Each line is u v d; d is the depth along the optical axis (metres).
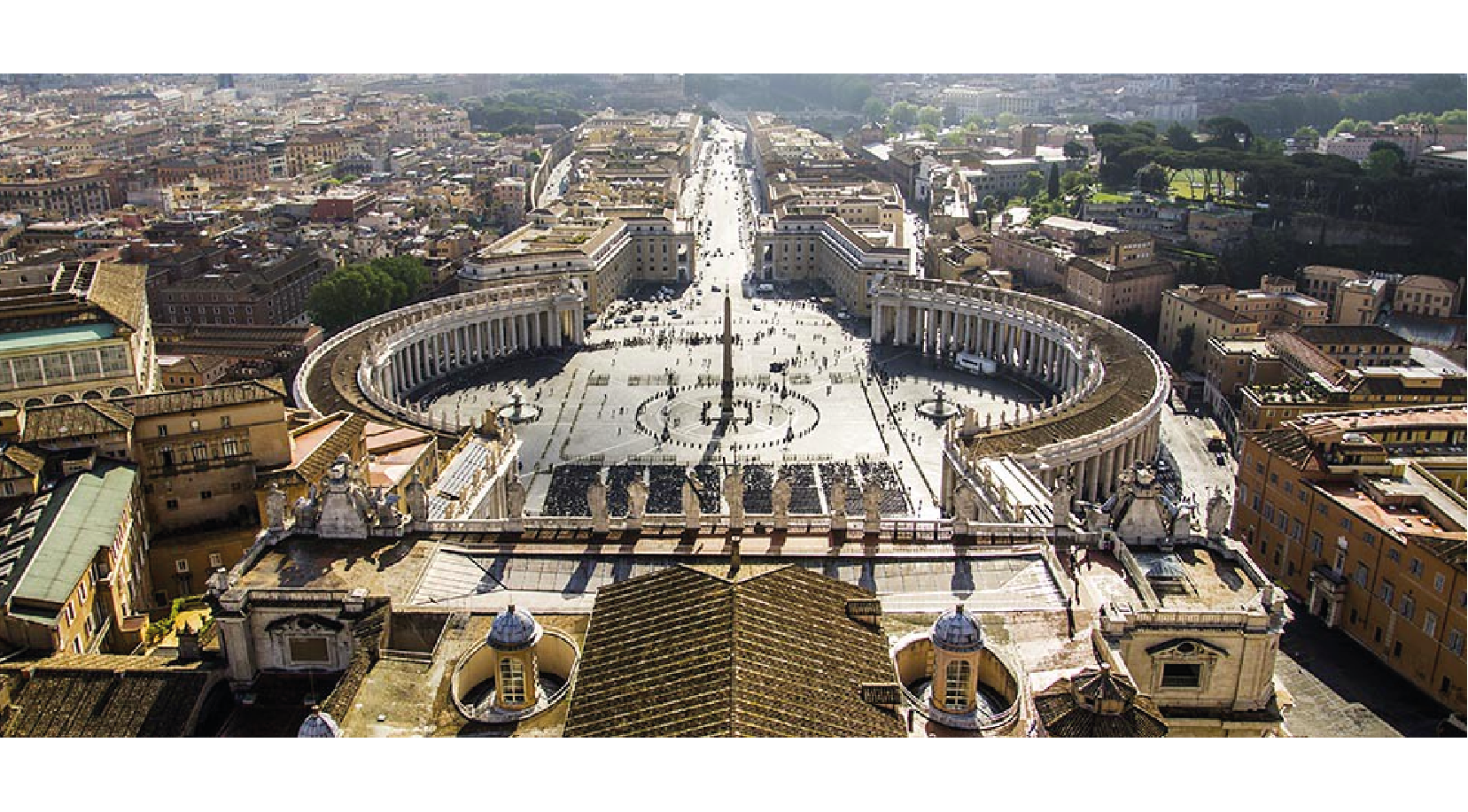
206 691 93.50
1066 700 77.25
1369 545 134.75
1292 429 155.62
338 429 159.25
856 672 78.25
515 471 170.12
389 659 88.06
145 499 142.38
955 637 76.38
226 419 144.12
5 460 129.50
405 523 109.50
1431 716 122.44
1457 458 157.00
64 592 111.31
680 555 105.38
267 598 94.50
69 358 178.62
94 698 92.44
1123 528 103.56
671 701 72.38
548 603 98.25
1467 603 119.25
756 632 77.75
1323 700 125.75
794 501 183.62
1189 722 90.69
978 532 107.12
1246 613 88.31
